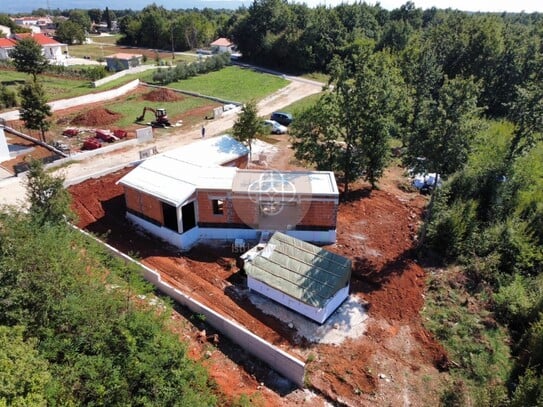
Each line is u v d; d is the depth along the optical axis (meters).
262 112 52.22
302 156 28.83
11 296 11.31
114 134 40.25
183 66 73.38
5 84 60.81
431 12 110.62
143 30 118.19
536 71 45.09
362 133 26.94
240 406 12.44
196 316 16.66
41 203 18.84
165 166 24.53
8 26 114.56
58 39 119.25
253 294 18.62
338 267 18.00
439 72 40.97
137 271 17.11
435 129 19.97
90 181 28.45
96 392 10.09
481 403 13.48
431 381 14.95
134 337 11.40
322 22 82.31
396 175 33.12
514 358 16.16
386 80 26.34
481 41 50.62
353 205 27.12
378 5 103.44
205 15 149.12
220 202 22.72
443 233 22.33
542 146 32.59
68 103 53.06
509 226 22.75
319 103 27.64
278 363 14.48
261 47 88.50
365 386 14.46
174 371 11.05
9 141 38.31
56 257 13.15
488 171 27.53
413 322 17.66
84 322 11.50
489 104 51.47
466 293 19.69
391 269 20.83
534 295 18.86
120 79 70.44
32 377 9.11
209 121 47.50
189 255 21.48
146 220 23.31
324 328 16.89
